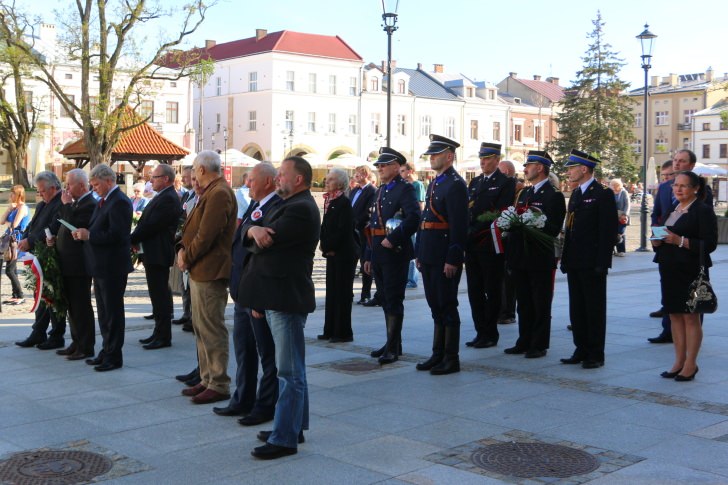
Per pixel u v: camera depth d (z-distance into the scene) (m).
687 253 7.29
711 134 84.81
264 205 5.79
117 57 30.78
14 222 12.14
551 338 9.70
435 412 6.42
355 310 12.01
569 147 56.34
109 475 4.99
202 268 6.62
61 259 8.34
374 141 65.62
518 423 6.10
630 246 25.66
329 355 8.75
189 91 56.66
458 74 75.25
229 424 6.12
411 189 8.29
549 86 81.50
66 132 52.28
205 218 6.53
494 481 4.87
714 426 6.00
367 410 6.48
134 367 8.10
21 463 5.21
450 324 7.82
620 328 10.37
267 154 60.62
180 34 31.48
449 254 7.68
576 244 8.05
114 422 6.17
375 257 8.48
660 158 93.38
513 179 9.40
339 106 63.59
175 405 6.67
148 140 32.03
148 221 8.73
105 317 8.02
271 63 60.09
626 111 56.62
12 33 31.50
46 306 8.85
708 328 10.34
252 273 5.39
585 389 7.16
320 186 48.56
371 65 68.75
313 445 5.59
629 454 5.35
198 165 6.67
